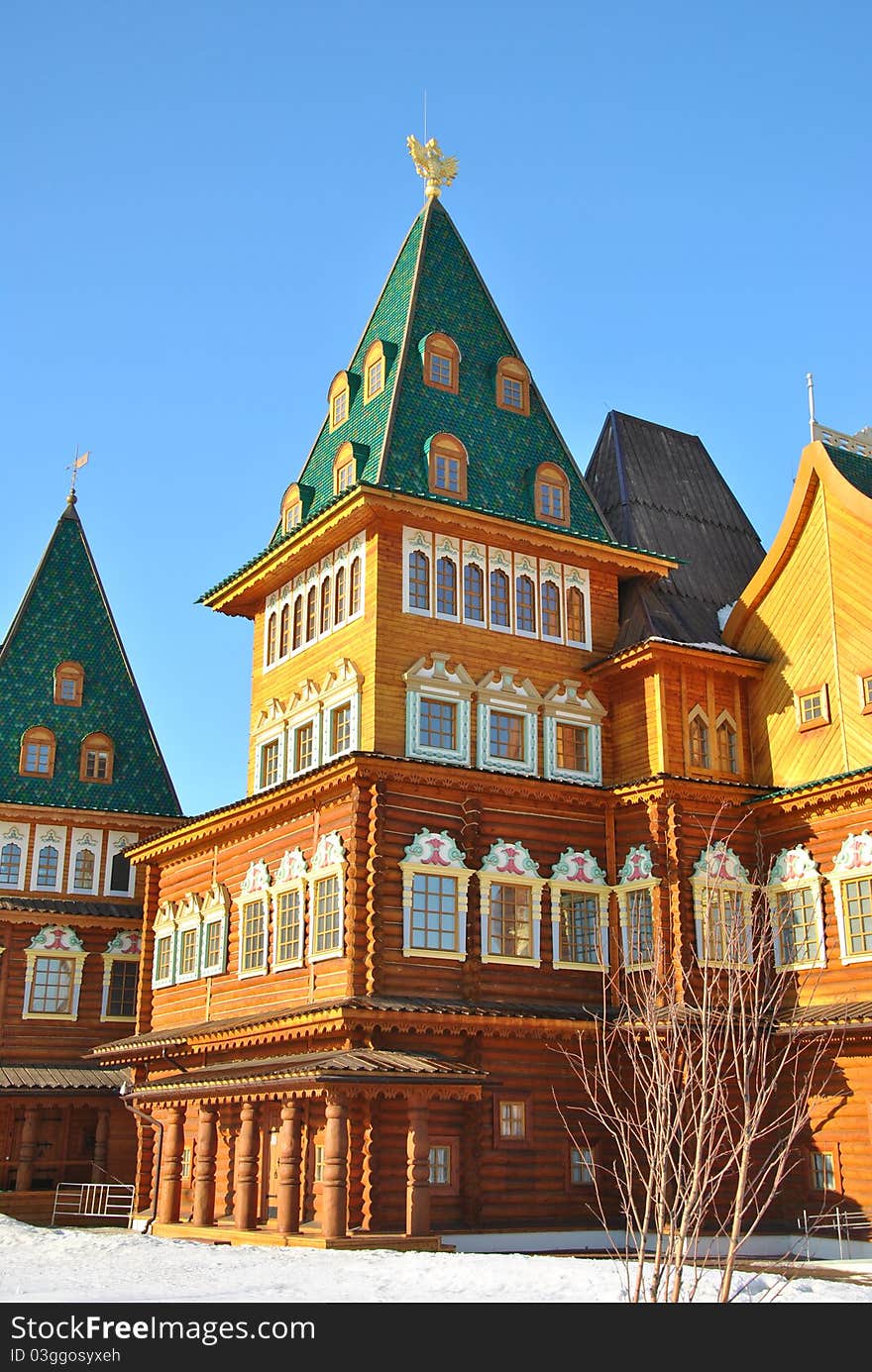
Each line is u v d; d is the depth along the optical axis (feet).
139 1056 140.87
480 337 145.69
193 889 142.31
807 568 130.62
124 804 183.11
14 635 188.44
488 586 131.23
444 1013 107.65
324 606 134.31
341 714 128.26
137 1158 153.58
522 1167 110.73
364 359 145.48
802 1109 113.60
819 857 119.75
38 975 170.60
